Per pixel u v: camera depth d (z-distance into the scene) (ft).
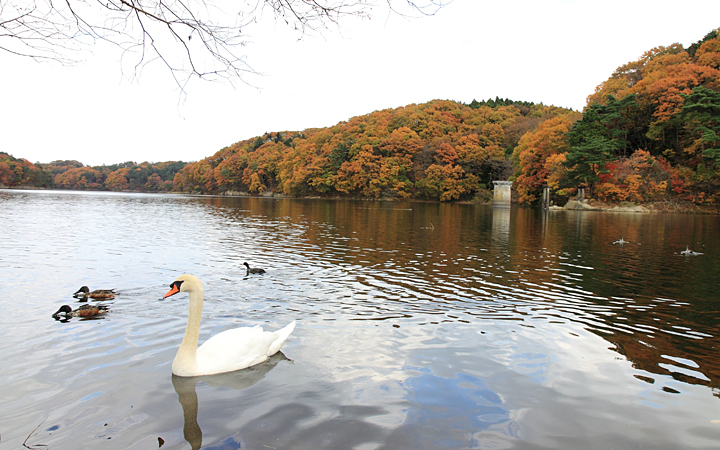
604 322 27.84
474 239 74.38
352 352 21.58
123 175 509.76
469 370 19.65
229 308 29.22
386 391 17.37
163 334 23.65
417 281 39.24
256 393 16.96
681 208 181.06
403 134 323.98
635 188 181.78
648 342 24.21
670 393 17.87
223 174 427.33
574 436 14.44
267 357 20.49
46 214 111.14
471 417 15.51
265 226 91.50
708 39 244.42
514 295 34.68
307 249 58.49
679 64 209.36
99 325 24.99
